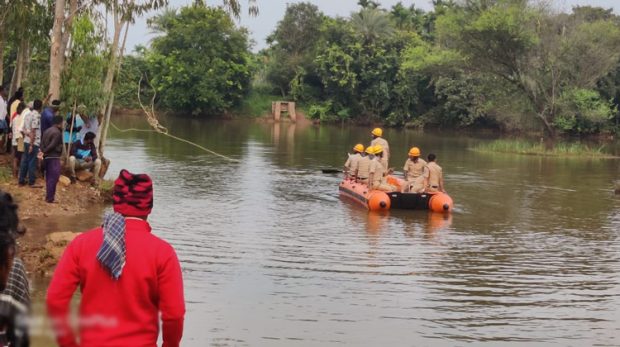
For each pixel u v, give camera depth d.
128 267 4.02
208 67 67.19
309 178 24.81
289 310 9.51
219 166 27.41
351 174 20.75
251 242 13.86
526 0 48.81
